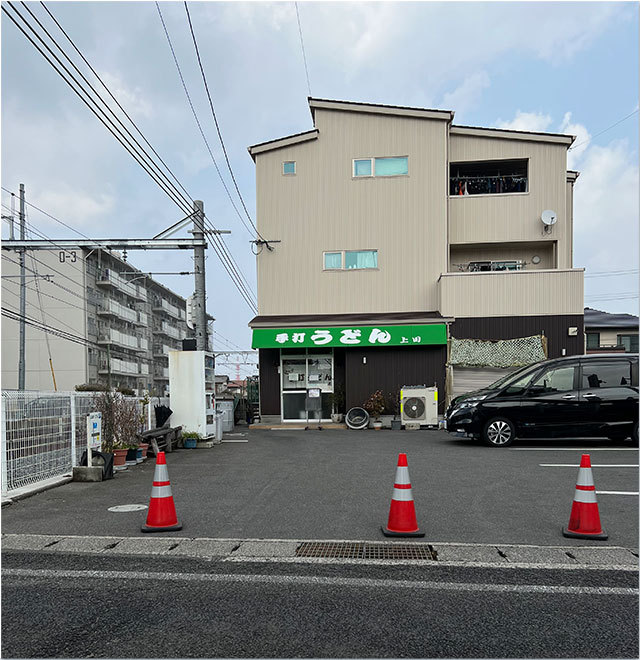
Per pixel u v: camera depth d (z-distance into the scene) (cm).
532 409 1052
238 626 329
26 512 611
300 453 1049
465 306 1631
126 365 4816
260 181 1842
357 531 524
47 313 4162
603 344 2792
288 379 1748
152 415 1155
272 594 377
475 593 377
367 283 1789
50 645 310
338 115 1820
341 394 1720
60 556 464
